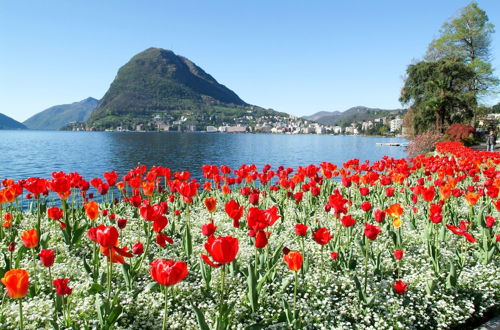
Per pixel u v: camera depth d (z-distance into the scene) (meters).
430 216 5.38
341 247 5.67
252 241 5.74
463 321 4.39
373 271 5.18
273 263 4.81
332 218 8.12
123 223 4.98
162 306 4.39
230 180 9.60
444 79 47.03
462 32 54.50
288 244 6.43
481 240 6.15
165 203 5.45
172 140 109.06
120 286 4.74
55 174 7.57
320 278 5.05
